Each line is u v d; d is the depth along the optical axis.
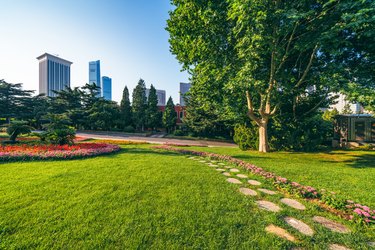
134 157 6.94
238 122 12.59
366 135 12.45
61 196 3.07
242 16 5.52
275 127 10.86
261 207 2.94
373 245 2.07
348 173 5.25
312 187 3.90
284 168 5.83
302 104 10.72
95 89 30.50
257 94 9.74
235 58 7.43
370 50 6.73
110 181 3.92
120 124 28.91
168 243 1.99
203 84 8.34
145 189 3.51
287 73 8.63
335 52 6.21
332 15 6.12
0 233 2.06
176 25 8.53
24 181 3.79
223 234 2.17
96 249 1.88
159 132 30.55
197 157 7.75
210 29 7.45
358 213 2.61
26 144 9.05
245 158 7.62
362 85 6.60
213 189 3.64
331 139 13.65
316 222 2.53
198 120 23.86
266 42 6.13
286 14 5.60
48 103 31.23
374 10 4.89
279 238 2.13
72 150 7.32
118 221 2.37
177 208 2.77
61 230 2.16
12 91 27.94
